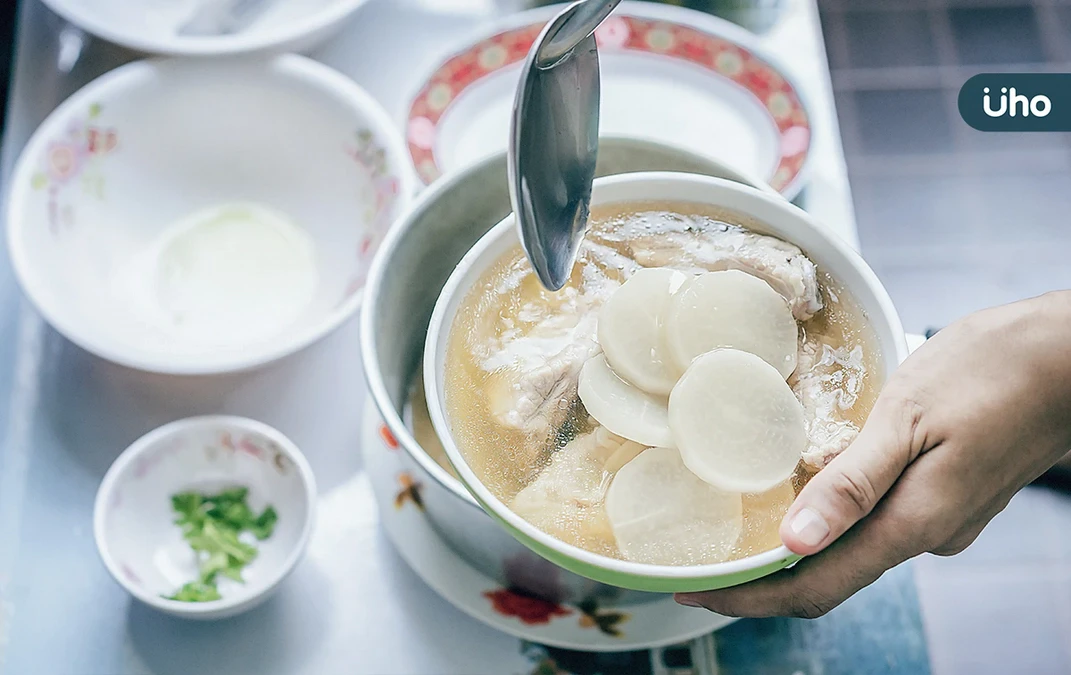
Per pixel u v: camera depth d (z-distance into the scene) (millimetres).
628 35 907
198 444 703
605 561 472
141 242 810
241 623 683
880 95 1157
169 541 702
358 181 801
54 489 726
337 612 688
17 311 786
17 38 900
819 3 1211
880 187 1104
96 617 686
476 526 622
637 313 508
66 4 812
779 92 865
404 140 833
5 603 688
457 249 676
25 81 880
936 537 560
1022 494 853
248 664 672
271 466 706
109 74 806
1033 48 1183
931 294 1038
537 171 487
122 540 685
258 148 837
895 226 1083
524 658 672
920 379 562
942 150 1126
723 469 482
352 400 756
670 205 567
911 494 548
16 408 751
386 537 710
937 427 546
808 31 940
